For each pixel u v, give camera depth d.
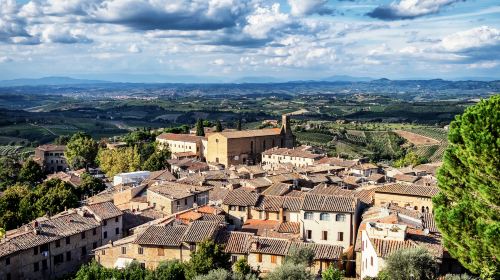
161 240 86.31
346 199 95.44
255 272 76.69
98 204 109.81
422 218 88.62
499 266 50.16
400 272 62.38
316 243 86.81
